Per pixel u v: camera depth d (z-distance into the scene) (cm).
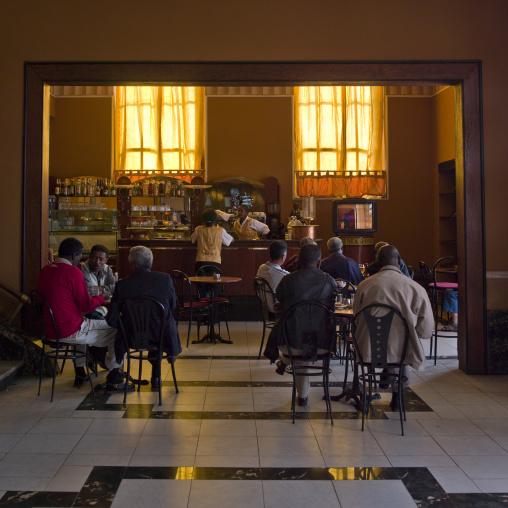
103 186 1132
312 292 442
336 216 1052
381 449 382
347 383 538
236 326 860
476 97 584
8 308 575
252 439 399
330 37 584
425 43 585
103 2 581
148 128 1180
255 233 937
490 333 583
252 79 584
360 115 1191
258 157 1191
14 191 579
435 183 1192
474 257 583
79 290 491
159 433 410
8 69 578
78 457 367
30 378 554
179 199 1132
